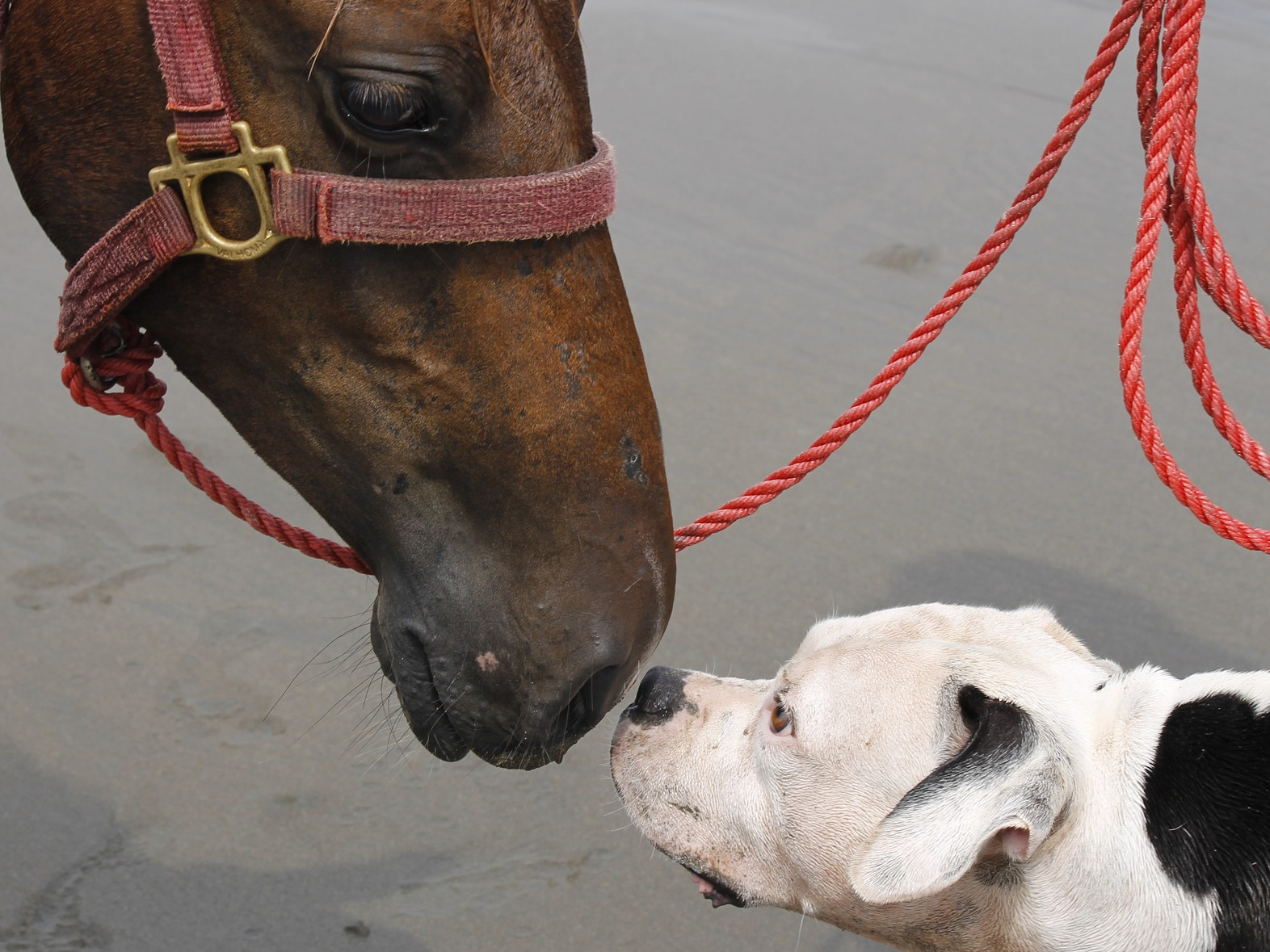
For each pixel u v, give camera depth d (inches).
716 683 51.8
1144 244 46.5
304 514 81.1
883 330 101.9
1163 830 45.9
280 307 43.8
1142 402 47.8
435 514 44.9
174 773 64.9
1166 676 48.1
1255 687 46.7
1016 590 77.1
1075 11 158.7
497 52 41.9
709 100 134.3
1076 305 105.2
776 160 124.4
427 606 45.2
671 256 110.0
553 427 43.8
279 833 62.9
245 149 42.2
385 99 41.5
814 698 48.5
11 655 70.2
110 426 88.1
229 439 86.9
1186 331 47.8
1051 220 116.4
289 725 67.1
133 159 43.3
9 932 59.0
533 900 61.0
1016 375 97.2
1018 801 43.7
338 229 42.3
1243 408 93.4
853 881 43.7
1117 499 85.0
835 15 155.7
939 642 48.7
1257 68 140.9
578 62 43.1
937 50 146.6
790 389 94.8
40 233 111.7
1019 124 131.6
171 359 45.9
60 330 44.9
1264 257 109.0
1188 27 45.0
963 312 104.3
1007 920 47.2
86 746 65.6
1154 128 45.9
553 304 43.5
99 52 43.2
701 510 82.8
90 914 59.8
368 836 63.0
